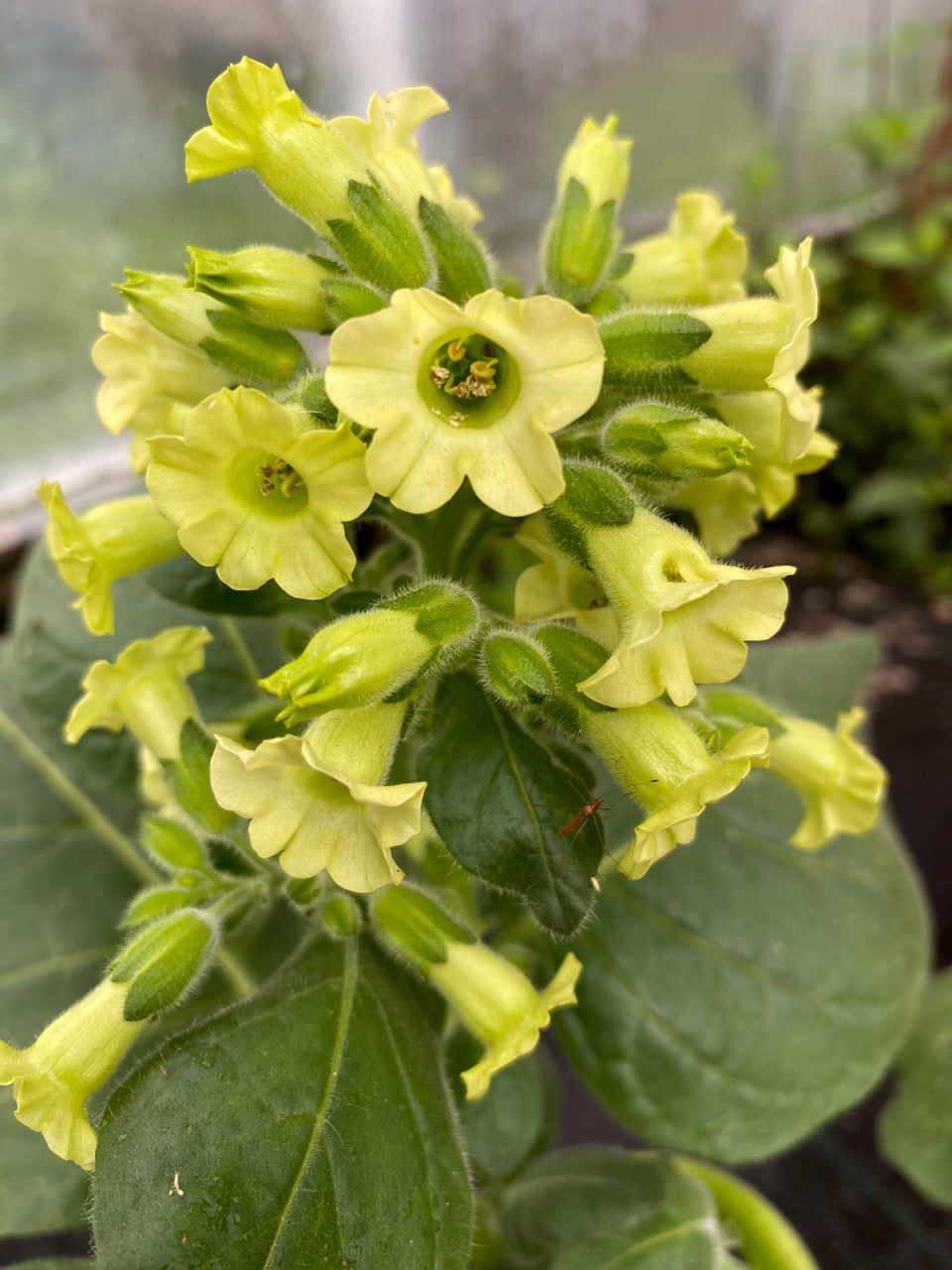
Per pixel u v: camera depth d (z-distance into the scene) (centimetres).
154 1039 11
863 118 32
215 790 7
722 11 30
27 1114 7
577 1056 12
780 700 14
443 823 7
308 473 7
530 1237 12
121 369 9
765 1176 19
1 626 22
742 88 32
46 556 13
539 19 26
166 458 7
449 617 7
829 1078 11
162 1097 7
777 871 12
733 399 9
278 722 9
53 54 20
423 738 8
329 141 8
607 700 7
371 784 7
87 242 22
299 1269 7
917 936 12
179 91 22
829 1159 19
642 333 8
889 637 28
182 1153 7
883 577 30
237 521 7
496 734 8
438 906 8
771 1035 11
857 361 31
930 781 24
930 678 27
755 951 12
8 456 22
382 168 9
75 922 12
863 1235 18
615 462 8
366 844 7
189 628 10
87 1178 10
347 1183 7
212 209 23
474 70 26
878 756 25
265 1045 8
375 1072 8
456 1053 10
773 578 7
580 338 6
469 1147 12
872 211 36
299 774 7
